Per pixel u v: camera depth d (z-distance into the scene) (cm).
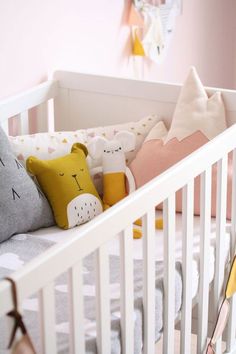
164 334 196
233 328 240
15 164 228
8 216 223
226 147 210
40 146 249
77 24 285
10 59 256
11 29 254
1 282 133
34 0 262
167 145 249
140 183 250
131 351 177
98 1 293
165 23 329
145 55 320
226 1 375
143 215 175
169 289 192
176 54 346
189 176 191
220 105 250
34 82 270
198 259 215
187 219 196
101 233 158
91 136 259
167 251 188
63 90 277
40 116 272
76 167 241
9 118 261
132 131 261
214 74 380
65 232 234
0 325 179
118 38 308
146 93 265
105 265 162
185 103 252
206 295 213
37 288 140
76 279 152
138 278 201
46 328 146
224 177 213
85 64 293
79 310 155
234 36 386
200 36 361
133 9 309
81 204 237
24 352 134
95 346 169
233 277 227
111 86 270
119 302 187
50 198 236
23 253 218
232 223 229
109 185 249
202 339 217
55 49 277
